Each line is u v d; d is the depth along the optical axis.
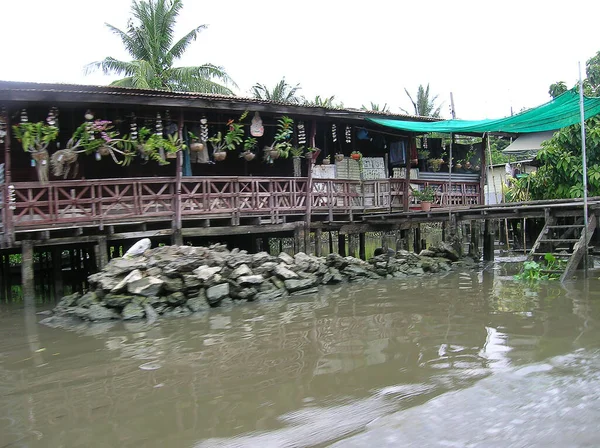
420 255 13.50
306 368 5.53
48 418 4.48
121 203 10.91
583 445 3.61
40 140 10.09
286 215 13.23
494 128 13.95
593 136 14.96
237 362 5.84
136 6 23.30
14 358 6.39
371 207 14.77
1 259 13.81
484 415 4.14
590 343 5.89
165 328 7.70
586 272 10.77
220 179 12.10
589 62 17.70
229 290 9.41
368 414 4.29
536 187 17.11
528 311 7.76
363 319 7.77
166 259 9.23
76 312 8.50
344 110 13.21
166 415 4.44
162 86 22.89
